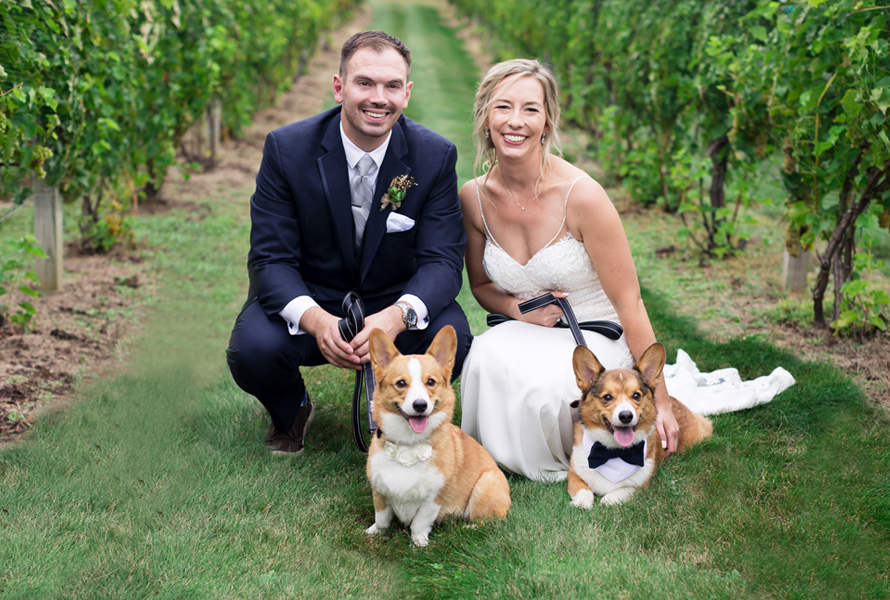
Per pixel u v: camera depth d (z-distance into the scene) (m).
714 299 6.38
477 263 4.11
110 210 7.50
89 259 7.16
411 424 2.82
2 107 4.29
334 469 3.68
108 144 6.45
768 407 4.27
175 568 2.79
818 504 3.27
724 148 7.66
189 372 4.85
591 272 3.82
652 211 9.32
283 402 3.78
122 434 3.90
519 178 3.71
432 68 22.78
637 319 3.71
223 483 3.46
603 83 11.84
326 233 3.71
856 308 5.32
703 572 2.77
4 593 2.60
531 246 3.84
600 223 3.62
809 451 3.78
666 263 7.41
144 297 6.30
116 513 3.19
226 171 11.52
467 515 3.20
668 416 3.67
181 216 8.88
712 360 4.98
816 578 2.75
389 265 3.81
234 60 12.18
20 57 4.52
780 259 7.41
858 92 4.51
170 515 3.17
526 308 3.84
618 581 2.71
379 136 3.51
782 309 5.95
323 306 3.86
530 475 3.57
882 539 3.06
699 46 7.54
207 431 4.02
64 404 4.24
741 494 3.35
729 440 3.87
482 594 2.69
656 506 3.22
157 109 8.17
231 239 8.07
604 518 3.14
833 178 5.26
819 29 4.95
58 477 3.42
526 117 3.51
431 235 3.75
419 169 3.69
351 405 4.40
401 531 3.17
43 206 5.98
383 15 40.59
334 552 2.97
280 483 3.49
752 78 6.25
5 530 2.98
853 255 5.37
